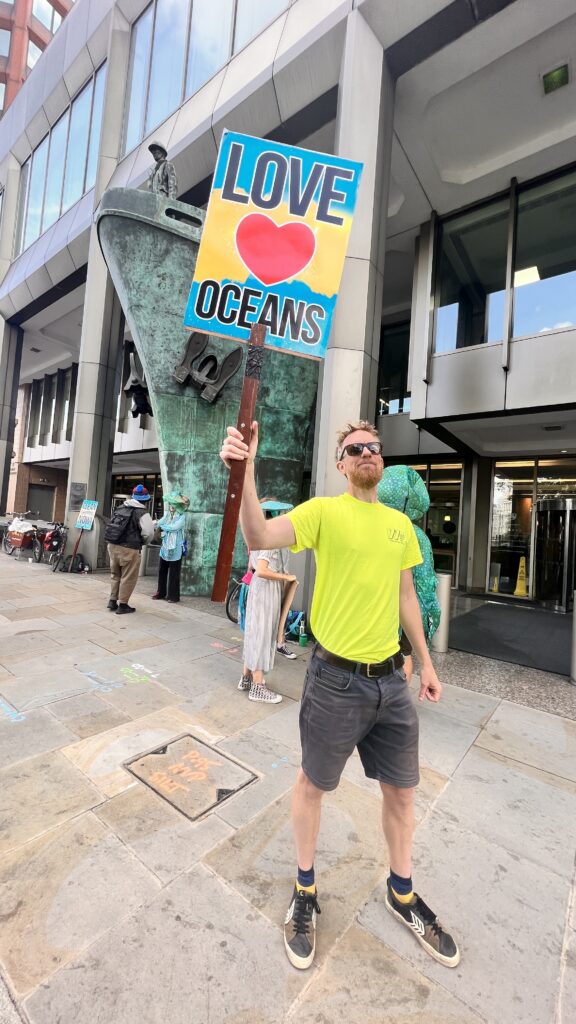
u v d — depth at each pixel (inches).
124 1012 55.9
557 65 243.9
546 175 299.6
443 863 83.1
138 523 260.2
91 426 412.2
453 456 452.8
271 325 87.6
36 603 275.1
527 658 213.3
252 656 147.3
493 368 295.3
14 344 661.9
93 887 73.7
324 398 230.2
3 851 80.5
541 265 296.5
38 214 612.7
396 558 67.8
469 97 266.7
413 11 228.8
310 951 63.2
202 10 369.7
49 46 593.0
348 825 91.8
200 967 61.8
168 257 311.1
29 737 119.4
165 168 323.3
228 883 75.9
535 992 60.7
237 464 61.2
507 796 104.1
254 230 87.0
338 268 88.7
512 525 424.5
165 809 93.4
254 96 301.7
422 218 349.1
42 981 59.0
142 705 141.2
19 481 975.0
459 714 148.1
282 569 152.0
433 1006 58.4
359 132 231.9
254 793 99.9
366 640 65.0
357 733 65.5
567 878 80.7
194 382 315.6
